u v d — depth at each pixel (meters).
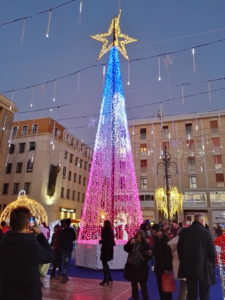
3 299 2.26
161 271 5.07
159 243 5.31
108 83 12.47
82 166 47.34
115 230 11.84
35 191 34.56
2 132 28.48
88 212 12.66
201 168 37.06
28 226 2.70
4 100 28.69
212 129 40.56
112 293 6.75
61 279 8.16
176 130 41.97
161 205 32.50
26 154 36.84
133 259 5.29
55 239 9.37
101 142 12.52
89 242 12.26
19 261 2.38
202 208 37.59
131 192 11.73
